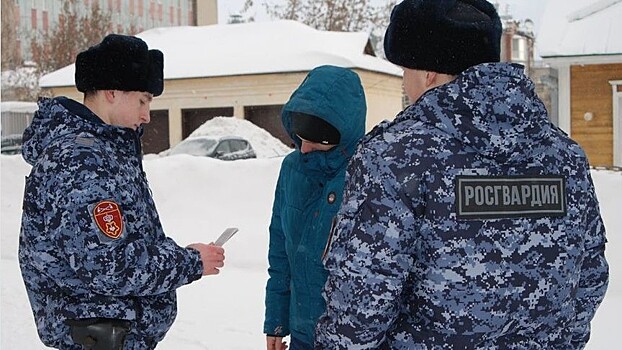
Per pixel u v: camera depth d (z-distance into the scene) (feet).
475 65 6.57
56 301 8.54
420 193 6.32
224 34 98.89
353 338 6.52
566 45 53.52
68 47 129.49
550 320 6.68
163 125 89.35
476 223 6.31
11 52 128.57
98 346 8.35
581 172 6.90
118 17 182.80
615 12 57.00
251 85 84.38
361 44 92.32
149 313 8.76
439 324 6.39
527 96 6.37
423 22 6.70
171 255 8.54
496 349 6.54
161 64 9.33
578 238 6.76
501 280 6.33
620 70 52.65
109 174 8.25
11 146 89.86
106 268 7.93
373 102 84.17
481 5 6.93
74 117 8.55
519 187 6.48
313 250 9.04
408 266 6.39
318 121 8.89
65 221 7.98
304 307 9.24
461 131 6.31
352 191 6.63
